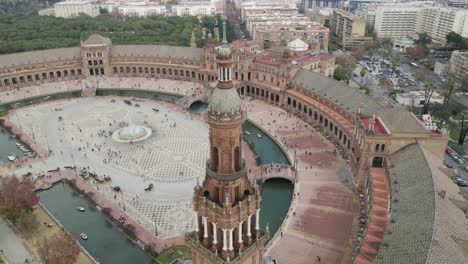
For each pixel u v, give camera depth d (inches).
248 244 2343.8
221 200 2162.9
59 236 4101.9
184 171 5777.6
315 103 7283.5
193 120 7682.1
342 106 6653.5
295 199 4948.3
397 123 4803.2
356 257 3299.7
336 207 4788.4
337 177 5457.7
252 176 5492.1
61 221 4675.2
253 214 2320.4
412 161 4323.3
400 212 3523.6
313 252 4055.1
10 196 4343.0
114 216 4712.1
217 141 2050.9
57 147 6525.6
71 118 7741.1
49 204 5022.1
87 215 4793.3
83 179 5536.4
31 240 4212.6
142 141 6747.1
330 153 6186.0
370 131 4763.8
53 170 5753.0
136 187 5359.3
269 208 5004.9
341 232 4347.9
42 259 3715.6
